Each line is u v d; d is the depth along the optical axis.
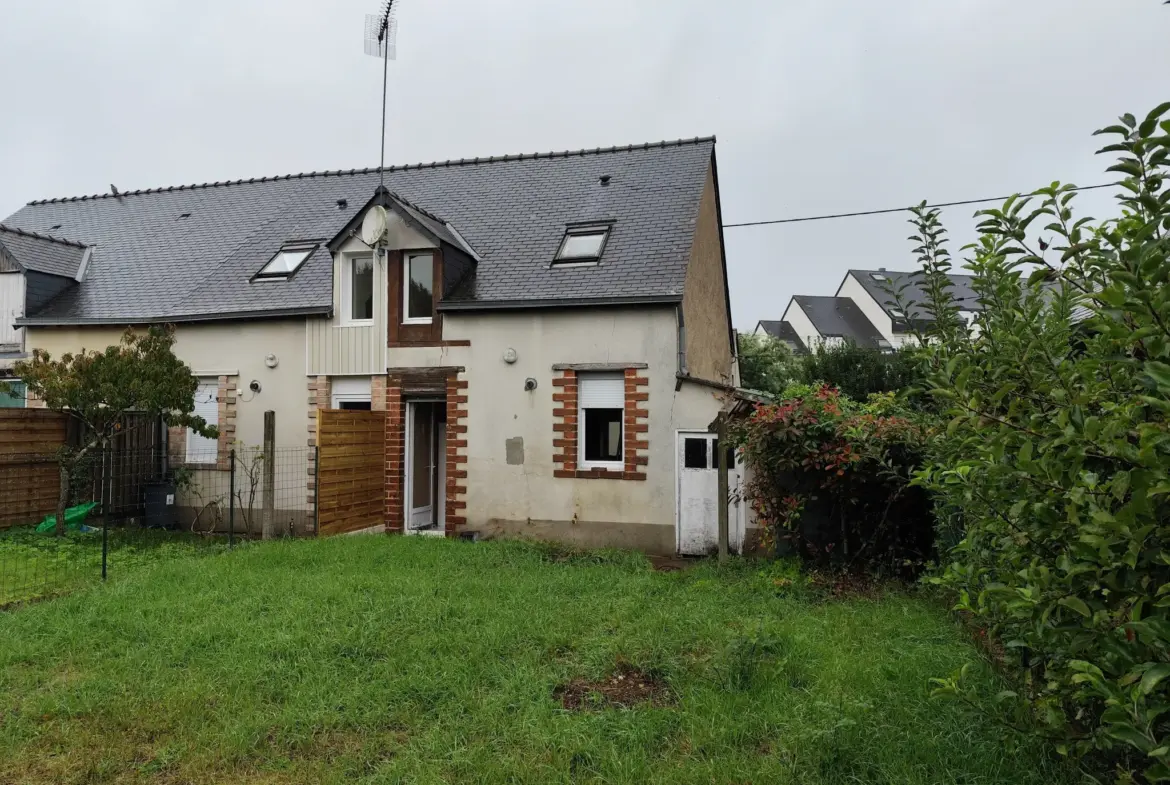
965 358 3.24
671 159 14.27
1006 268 3.59
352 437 11.43
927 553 8.12
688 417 10.62
